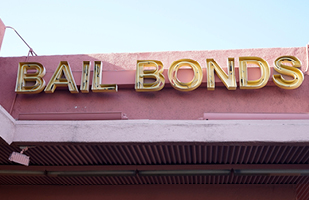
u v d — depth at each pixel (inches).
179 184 361.7
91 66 370.3
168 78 339.0
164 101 340.2
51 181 362.6
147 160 303.7
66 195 374.6
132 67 365.7
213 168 305.0
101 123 272.1
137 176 334.6
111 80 347.3
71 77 347.3
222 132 259.8
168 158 296.7
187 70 345.7
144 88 334.0
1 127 262.1
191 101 337.4
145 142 263.4
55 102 351.3
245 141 255.4
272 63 350.6
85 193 372.5
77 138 269.0
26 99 354.9
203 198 355.3
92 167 318.7
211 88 328.2
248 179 339.6
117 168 315.3
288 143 253.6
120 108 342.3
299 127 255.6
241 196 352.2
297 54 347.9
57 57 377.4
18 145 277.6
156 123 267.7
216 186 358.6
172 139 261.3
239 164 301.0
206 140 258.5
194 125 264.1
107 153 295.6
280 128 256.8
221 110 330.6
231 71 333.1
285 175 300.0
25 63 357.4
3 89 362.3
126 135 266.2
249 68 336.8
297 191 363.6
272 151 276.5
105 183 363.9
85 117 298.5
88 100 348.5
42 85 346.3
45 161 319.0
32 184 377.7
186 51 366.9
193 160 298.8
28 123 277.9
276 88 333.1
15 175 338.3
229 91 336.2
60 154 301.4
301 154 283.4
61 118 299.6
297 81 323.3
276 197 347.6
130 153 288.0
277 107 326.6
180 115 333.4
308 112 320.8
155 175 313.9
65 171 323.9
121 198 366.0
